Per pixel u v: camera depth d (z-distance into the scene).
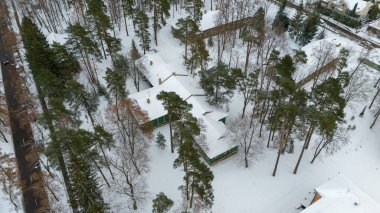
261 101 54.91
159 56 72.25
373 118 63.31
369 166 53.56
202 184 39.47
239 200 47.09
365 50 82.38
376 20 99.69
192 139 45.03
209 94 60.25
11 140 57.66
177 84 62.03
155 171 50.81
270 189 48.84
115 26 88.88
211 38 81.94
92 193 39.97
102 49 76.06
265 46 77.56
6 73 75.69
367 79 67.62
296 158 53.91
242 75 54.12
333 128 41.94
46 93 55.91
